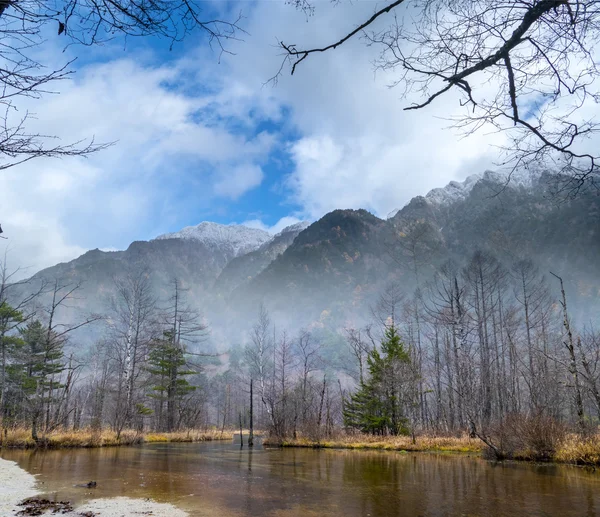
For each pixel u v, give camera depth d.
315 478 12.21
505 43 3.18
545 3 2.94
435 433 26.92
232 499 8.97
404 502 8.80
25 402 21.48
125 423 27.88
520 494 9.66
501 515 7.69
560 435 16.58
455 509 8.16
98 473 12.38
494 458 17.56
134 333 35.62
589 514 7.77
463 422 29.06
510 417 18.17
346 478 12.23
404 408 29.38
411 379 28.58
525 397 28.84
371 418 29.59
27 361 28.20
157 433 33.66
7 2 2.70
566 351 26.72
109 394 30.56
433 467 14.92
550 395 23.73
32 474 11.96
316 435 27.70
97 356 40.12
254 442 32.22
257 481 11.55
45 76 3.01
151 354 38.09
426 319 41.22
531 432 16.83
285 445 28.30
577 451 15.45
